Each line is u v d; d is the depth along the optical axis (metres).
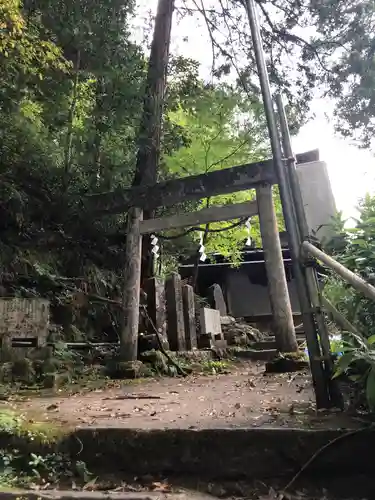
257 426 2.62
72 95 10.03
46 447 2.81
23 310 7.18
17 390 5.87
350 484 2.28
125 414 3.48
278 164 3.55
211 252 15.98
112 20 10.13
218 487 2.39
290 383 5.50
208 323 12.14
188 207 11.73
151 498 2.23
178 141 11.14
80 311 9.66
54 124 9.87
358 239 3.26
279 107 3.75
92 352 8.90
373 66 10.43
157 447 2.66
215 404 3.96
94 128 10.21
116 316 10.56
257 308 17.64
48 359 7.12
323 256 2.85
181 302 10.51
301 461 2.39
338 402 3.04
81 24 9.50
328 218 3.67
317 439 2.40
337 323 3.14
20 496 2.32
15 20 6.50
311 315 3.21
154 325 9.36
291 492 2.28
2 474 2.63
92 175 10.40
